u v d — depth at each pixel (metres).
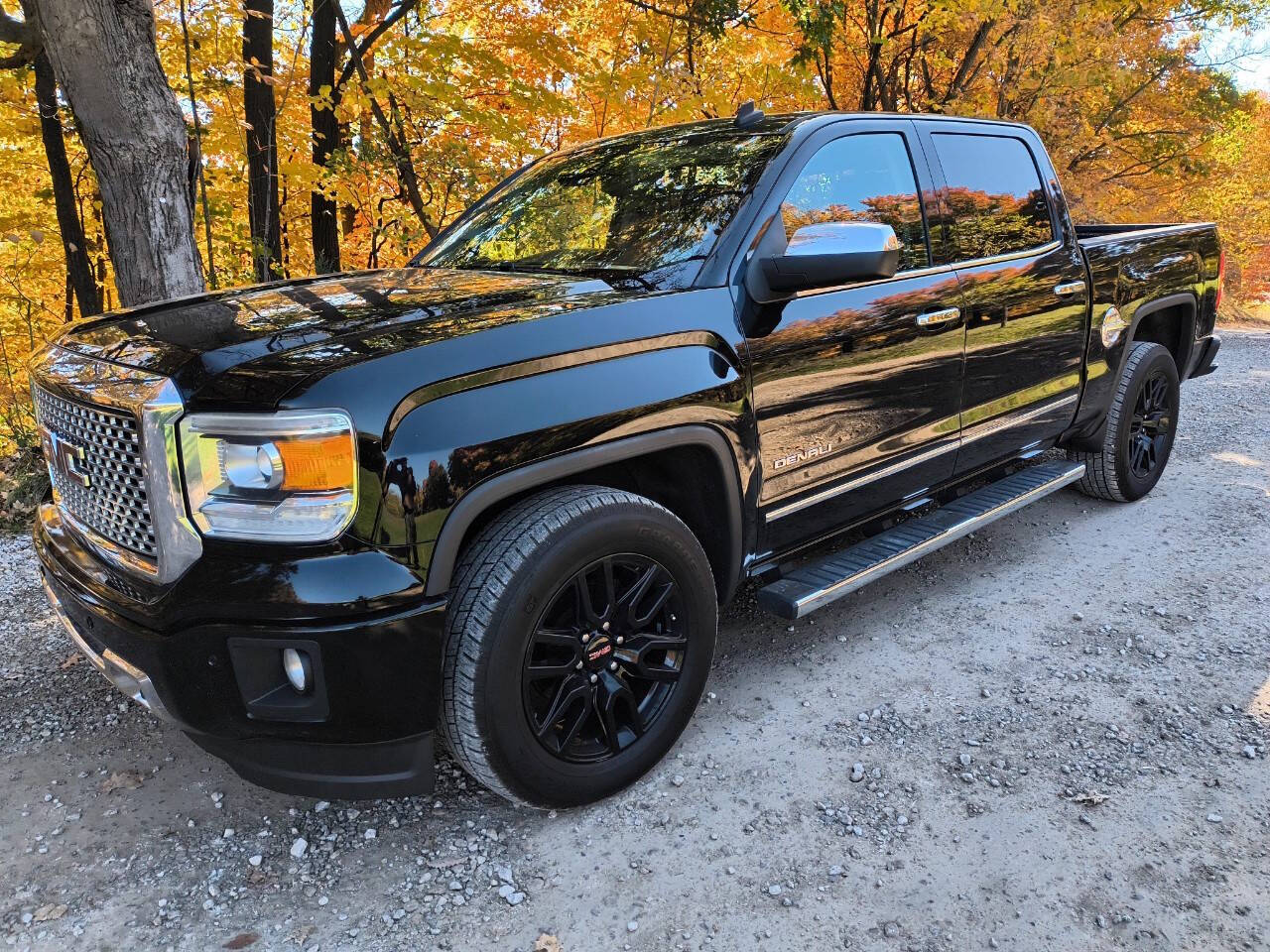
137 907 2.03
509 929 1.97
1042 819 2.31
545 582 2.09
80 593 2.15
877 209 3.07
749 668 3.12
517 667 2.08
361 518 1.86
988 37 11.19
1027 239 3.75
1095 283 4.07
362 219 9.34
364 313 2.22
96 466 2.11
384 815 2.36
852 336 2.82
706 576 2.49
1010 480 3.99
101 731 2.75
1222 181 17.45
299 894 2.08
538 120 8.09
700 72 8.57
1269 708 2.82
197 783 2.49
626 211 2.97
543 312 2.20
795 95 9.48
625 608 2.32
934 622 3.46
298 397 1.82
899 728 2.74
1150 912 1.99
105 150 4.20
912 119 3.34
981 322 3.36
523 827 2.31
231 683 1.92
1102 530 4.43
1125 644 3.26
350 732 1.94
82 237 8.34
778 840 2.24
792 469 2.72
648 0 8.36
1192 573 3.88
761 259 2.54
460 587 2.06
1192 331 4.93
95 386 2.03
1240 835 2.24
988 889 2.07
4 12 5.88
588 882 2.11
